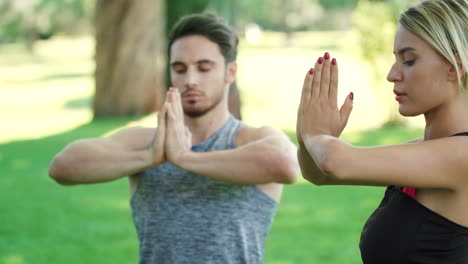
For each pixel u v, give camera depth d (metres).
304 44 46.06
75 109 16.25
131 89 14.03
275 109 15.14
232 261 2.24
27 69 31.34
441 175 1.43
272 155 2.17
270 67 26.59
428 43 1.47
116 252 5.29
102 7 13.85
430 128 1.56
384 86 11.54
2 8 39.84
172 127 2.21
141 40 13.95
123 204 6.99
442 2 1.48
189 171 2.21
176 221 2.26
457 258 1.49
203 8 7.55
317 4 50.56
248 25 51.47
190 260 2.23
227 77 2.40
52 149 10.53
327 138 1.50
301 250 5.20
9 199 7.22
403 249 1.54
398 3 10.80
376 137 10.54
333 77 1.59
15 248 5.44
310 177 1.69
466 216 1.47
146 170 2.34
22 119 14.63
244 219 2.26
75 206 6.88
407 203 1.56
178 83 2.34
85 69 30.61
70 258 5.16
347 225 5.91
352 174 1.43
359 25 11.22
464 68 1.44
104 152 2.27
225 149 2.34
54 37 49.84
